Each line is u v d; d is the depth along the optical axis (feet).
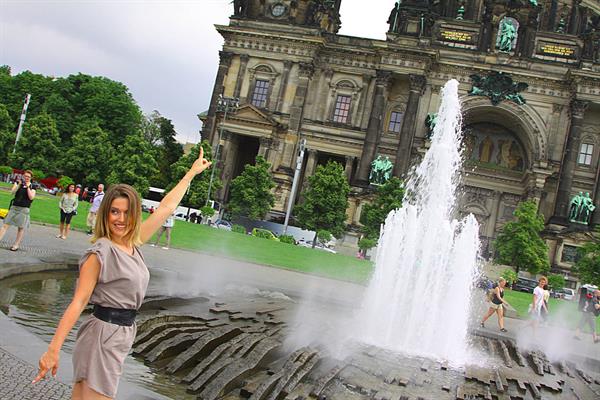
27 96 374.43
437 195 107.76
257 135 343.26
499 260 281.74
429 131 326.85
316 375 47.03
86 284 20.44
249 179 314.55
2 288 60.85
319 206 304.30
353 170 344.49
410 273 88.48
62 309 55.77
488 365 64.13
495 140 362.94
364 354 58.70
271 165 343.67
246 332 55.77
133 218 21.39
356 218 320.09
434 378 53.93
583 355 82.99
